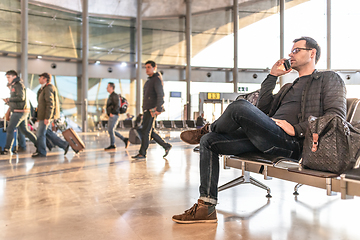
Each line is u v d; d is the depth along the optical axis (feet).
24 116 17.88
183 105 66.95
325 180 4.78
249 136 5.97
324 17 68.69
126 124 39.78
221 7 68.69
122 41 63.72
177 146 25.96
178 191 8.93
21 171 12.57
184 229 5.64
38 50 57.26
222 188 8.44
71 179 10.81
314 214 6.62
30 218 6.33
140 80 63.41
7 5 53.52
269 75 7.43
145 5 64.03
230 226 5.81
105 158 17.11
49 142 20.56
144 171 12.62
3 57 53.26
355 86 69.77
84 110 58.49
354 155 4.63
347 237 5.24
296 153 6.23
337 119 4.83
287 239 5.13
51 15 58.08
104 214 6.63
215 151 6.26
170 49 67.21
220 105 64.59
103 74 62.34
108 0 60.44
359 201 7.78
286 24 68.49
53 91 17.95
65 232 5.48
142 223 6.00
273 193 8.66
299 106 6.53
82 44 59.26
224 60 68.85
